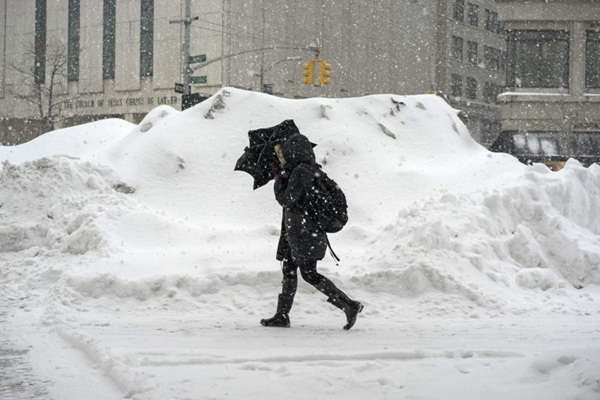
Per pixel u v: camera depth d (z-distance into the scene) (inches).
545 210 631.2
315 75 2180.1
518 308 503.2
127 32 3991.1
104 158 799.7
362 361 315.6
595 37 2807.6
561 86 2834.6
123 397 263.3
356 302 417.4
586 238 620.1
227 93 833.5
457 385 259.8
